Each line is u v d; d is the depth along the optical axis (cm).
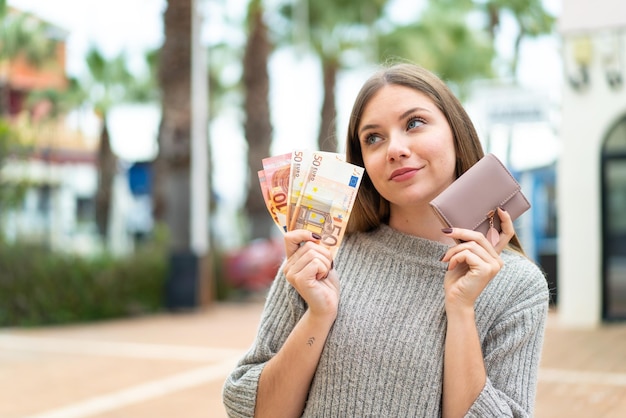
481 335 159
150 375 681
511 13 2192
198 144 1328
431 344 157
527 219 1138
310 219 162
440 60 2248
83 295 1155
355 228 182
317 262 156
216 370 705
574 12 697
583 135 1008
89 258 1192
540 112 796
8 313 1078
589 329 951
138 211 2769
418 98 168
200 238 1326
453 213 159
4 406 554
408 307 162
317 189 162
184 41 1359
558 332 924
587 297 1004
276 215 165
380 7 2103
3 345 882
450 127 171
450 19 2258
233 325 1089
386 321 160
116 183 2628
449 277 156
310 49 2117
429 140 165
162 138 1366
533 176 1402
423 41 2145
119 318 1199
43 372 698
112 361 760
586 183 1005
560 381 625
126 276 1230
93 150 2680
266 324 172
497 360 157
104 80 2500
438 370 156
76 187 2697
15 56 1902
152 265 1277
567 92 1014
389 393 156
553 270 1385
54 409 545
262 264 1556
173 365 735
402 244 171
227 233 2528
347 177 162
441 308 160
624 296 1001
